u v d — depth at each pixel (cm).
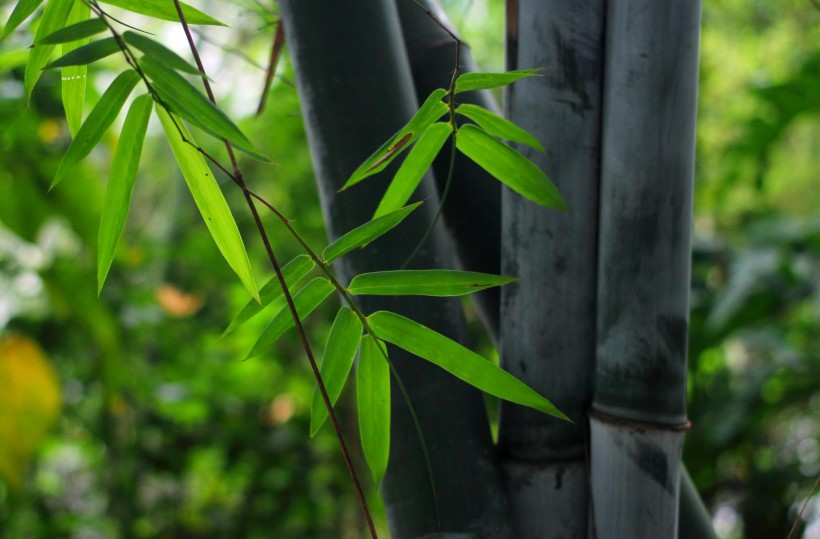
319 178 114
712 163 416
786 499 306
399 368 111
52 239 288
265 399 370
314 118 113
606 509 110
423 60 125
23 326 305
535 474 113
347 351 101
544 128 111
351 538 396
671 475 109
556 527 113
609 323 109
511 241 113
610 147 109
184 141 95
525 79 111
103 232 98
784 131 282
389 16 115
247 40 296
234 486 370
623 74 108
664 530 109
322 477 359
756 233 291
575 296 112
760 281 272
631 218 108
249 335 316
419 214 113
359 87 112
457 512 109
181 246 353
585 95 110
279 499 363
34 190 246
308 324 363
